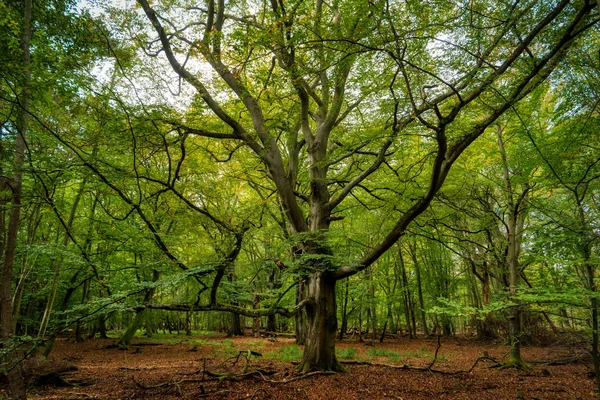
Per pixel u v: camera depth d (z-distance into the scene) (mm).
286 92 11477
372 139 8984
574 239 6188
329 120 11609
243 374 9289
